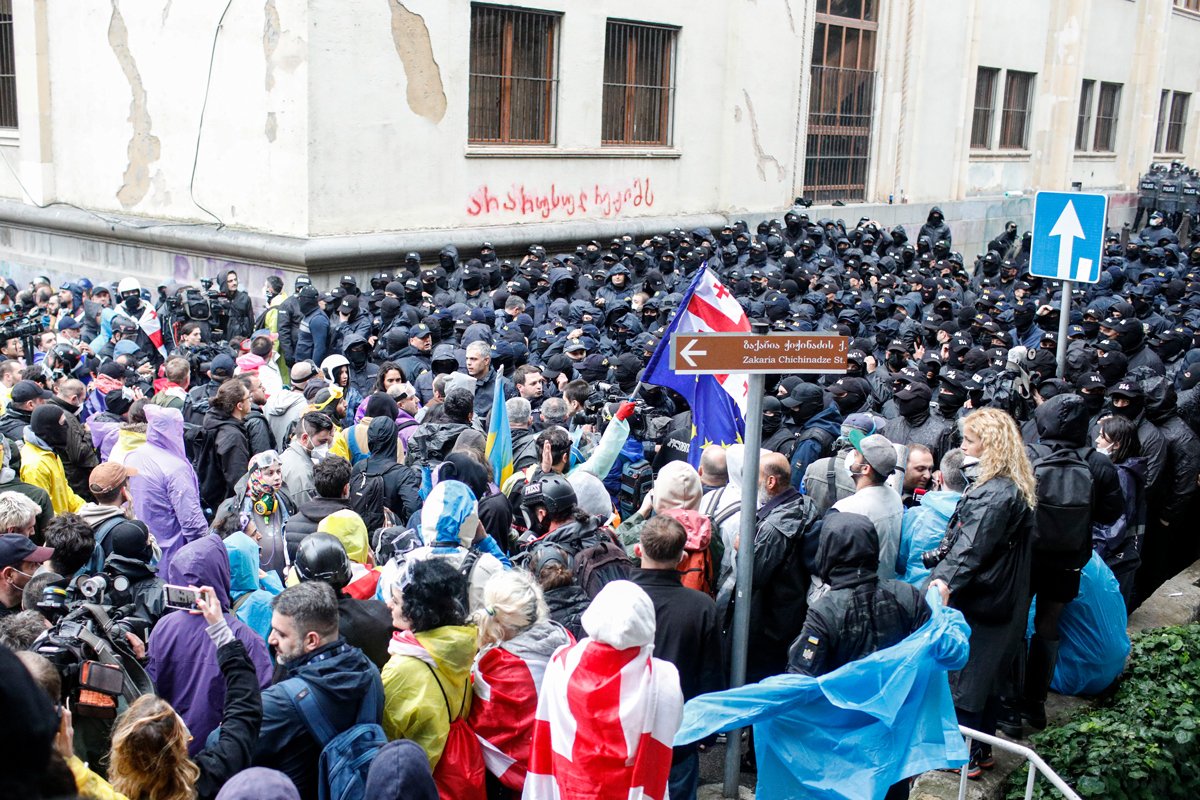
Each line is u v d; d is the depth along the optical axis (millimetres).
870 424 6500
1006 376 8859
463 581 3980
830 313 13188
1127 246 20359
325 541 4266
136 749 3049
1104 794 5211
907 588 4496
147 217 16094
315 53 13633
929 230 20734
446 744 3875
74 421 7074
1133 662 6336
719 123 19844
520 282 12906
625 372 8828
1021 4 27625
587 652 3697
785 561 5098
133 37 15703
